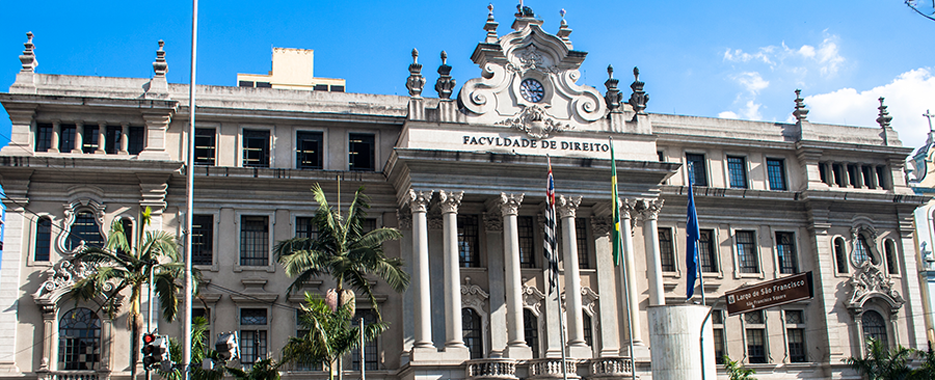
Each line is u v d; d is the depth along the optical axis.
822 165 50.38
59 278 38.16
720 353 45.53
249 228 41.25
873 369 45.31
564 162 40.53
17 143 39.00
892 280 49.41
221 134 41.88
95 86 40.75
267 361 32.53
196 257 40.19
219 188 41.06
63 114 39.94
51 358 37.41
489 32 43.31
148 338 23.95
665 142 47.44
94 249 32.16
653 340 23.98
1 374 36.50
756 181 48.84
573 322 39.34
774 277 47.62
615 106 43.59
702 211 47.31
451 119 40.81
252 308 40.06
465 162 39.44
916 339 48.81
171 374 30.27
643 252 45.03
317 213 35.00
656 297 41.25
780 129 50.34
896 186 51.09
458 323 38.25
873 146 50.53
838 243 49.41
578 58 43.53
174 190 40.53
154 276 32.38
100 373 37.41
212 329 39.28
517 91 42.19
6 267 37.88
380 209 42.41
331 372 31.41
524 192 40.47
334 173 41.62
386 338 40.81
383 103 44.28
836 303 47.91
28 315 37.72
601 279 43.16
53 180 39.09
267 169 40.91
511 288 39.09
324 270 39.97
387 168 41.00
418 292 38.56
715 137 48.06
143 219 33.22
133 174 39.44
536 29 43.22
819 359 47.16
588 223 44.66
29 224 38.59
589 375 38.69
